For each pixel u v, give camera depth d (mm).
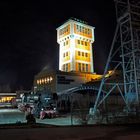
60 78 54219
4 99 80812
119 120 19094
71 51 68125
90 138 10922
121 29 24734
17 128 15688
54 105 35938
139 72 23406
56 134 12383
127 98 23000
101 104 25031
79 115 20656
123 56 24047
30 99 38688
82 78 58156
